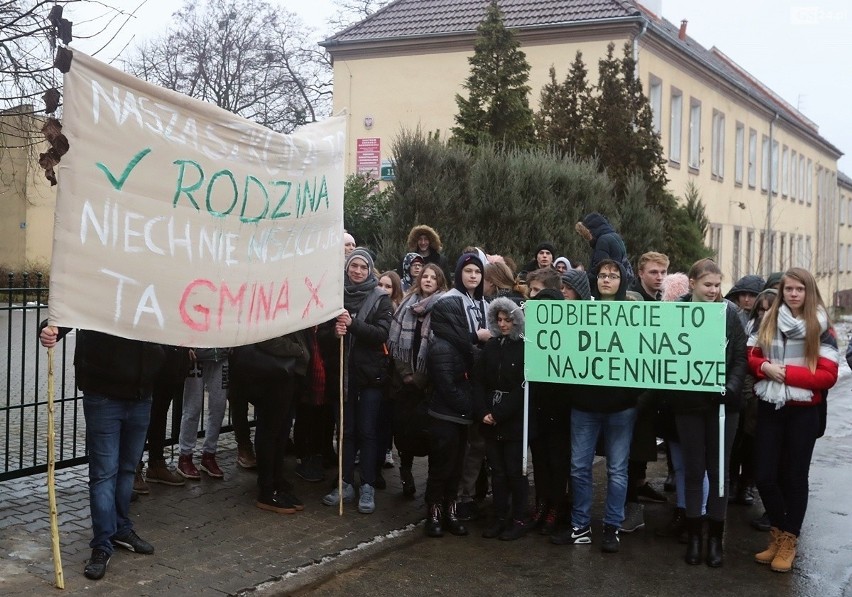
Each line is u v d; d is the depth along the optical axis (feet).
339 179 21.27
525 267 31.12
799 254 130.41
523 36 69.05
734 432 18.98
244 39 110.32
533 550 19.42
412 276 24.95
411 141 38.22
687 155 86.43
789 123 126.82
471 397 20.06
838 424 37.04
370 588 16.92
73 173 14.53
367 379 20.99
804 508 18.42
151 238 15.93
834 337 18.29
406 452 21.68
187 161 16.62
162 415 21.94
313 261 20.16
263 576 16.83
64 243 14.46
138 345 16.24
